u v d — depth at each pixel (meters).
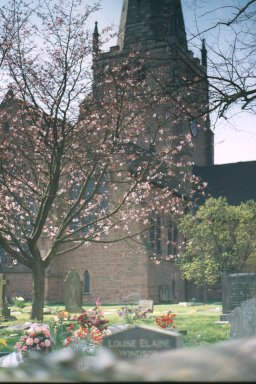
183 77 10.25
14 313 30.69
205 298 48.84
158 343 6.47
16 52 22.62
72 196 41.91
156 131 25.72
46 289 45.72
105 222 28.84
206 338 15.45
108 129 23.86
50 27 22.78
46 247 45.66
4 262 47.47
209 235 41.34
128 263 45.97
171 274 49.88
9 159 25.00
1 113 24.33
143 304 30.00
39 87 22.56
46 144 22.44
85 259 47.25
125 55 23.06
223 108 9.59
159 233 48.16
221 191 60.88
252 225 40.56
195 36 9.59
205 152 66.69
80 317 13.62
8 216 26.73
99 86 23.59
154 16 57.28
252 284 25.58
